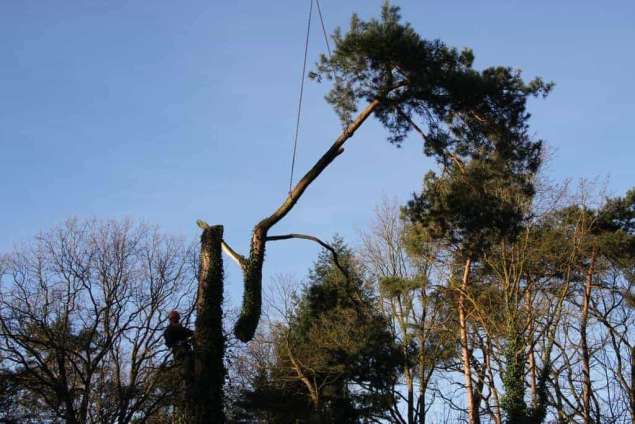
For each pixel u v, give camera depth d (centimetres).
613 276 3319
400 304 3650
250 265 1584
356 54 1819
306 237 1655
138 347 3519
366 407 3133
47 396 3341
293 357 3262
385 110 1853
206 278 1550
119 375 3412
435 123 1909
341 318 3372
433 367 3503
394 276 3384
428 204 2167
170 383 3244
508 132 1920
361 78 1877
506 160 2002
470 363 3159
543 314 3000
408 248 3216
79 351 3475
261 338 3800
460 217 2075
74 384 3288
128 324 3569
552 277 3184
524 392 2677
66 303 3531
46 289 3528
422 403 3412
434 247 3145
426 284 3269
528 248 3039
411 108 1859
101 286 3597
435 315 3572
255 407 3116
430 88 1795
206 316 1511
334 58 1861
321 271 4078
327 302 3403
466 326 3353
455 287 3159
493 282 3209
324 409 3098
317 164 1689
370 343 3127
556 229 3128
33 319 3388
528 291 3059
